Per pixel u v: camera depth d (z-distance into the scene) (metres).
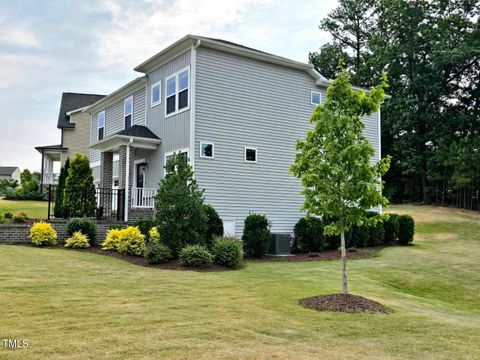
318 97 19.33
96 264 11.38
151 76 18.94
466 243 20.98
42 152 32.06
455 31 34.97
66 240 14.06
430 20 36.25
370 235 18.22
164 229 12.64
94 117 25.78
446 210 31.72
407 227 19.41
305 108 18.84
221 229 14.29
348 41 43.38
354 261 15.00
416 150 36.44
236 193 16.59
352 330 6.57
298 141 9.15
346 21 43.06
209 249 13.30
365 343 5.96
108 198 19.09
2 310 6.66
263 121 17.53
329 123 8.59
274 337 5.94
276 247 15.88
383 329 6.75
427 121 35.72
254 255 14.98
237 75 16.97
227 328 6.21
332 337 6.15
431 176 33.88
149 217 16.17
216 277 10.73
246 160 16.95
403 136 37.31
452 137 34.97
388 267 14.01
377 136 21.95
